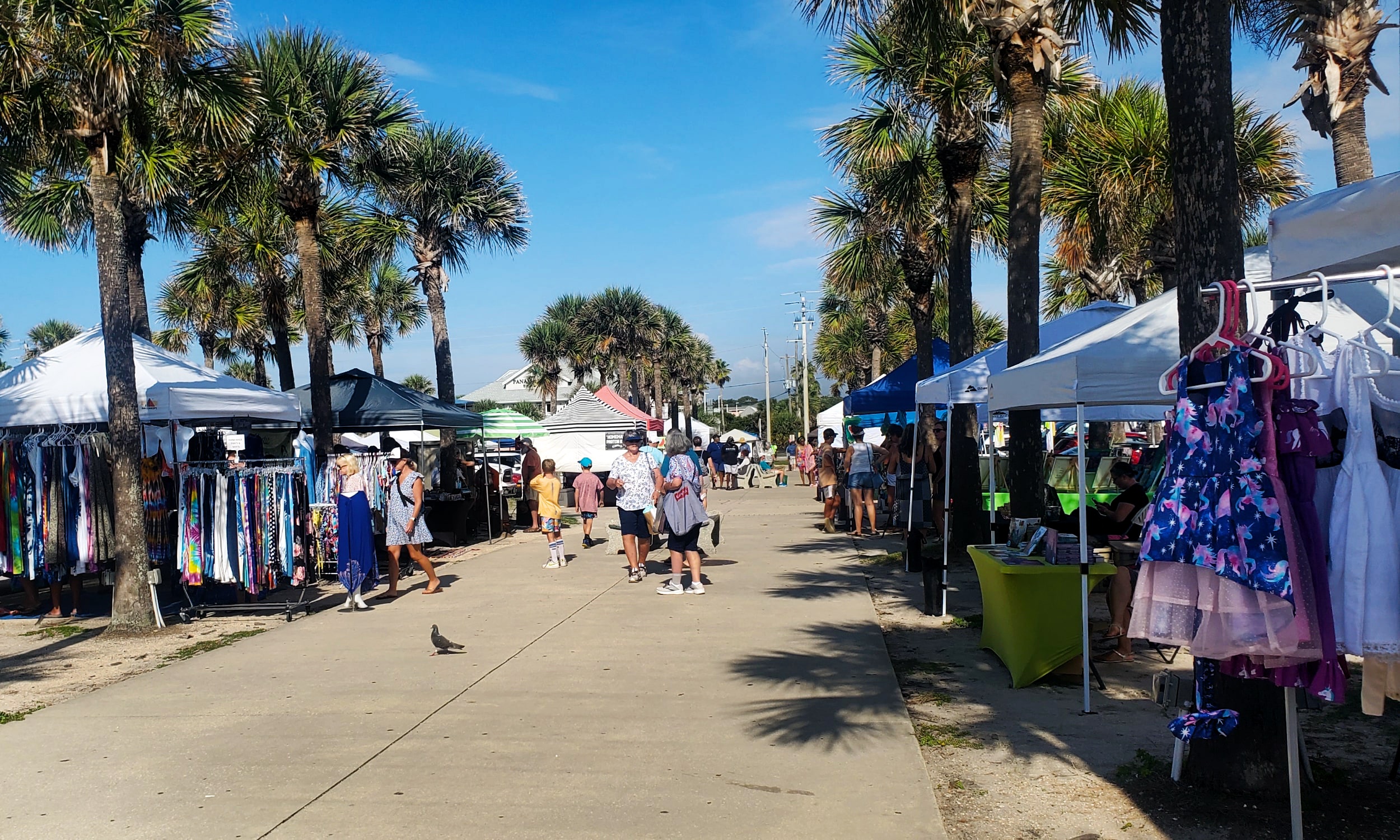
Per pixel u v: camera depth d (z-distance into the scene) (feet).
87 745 18.28
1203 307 15.39
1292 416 11.39
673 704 20.07
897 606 31.04
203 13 30.68
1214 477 11.45
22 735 19.08
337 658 25.41
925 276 55.93
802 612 30.07
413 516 35.42
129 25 28.19
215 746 17.93
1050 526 23.04
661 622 29.14
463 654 25.50
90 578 41.68
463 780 15.79
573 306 184.44
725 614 30.04
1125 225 52.06
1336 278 11.74
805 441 165.07
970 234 44.24
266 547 31.78
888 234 59.88
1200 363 12.27
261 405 38.70
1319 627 11.17
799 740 17.48
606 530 63.00
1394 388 12.12
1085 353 18.63
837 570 39.52
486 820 14.06
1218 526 11.28
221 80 32.22
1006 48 32.68
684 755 16.81
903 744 17.19
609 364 181.98
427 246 68.18
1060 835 13.12
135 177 33.73
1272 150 47.83
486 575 41.42
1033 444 31.81
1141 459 45.55
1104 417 44.62
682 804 14.55
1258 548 11.02
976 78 41.70
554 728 18.54
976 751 16.85
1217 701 13.96
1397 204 12.11
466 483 62.39
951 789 15.10
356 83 47.65
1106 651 23.53
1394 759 14.67
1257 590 10.99
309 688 22.25
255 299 88.53
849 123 49.06
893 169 52.54
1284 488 11.20
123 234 30.37
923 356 55.88
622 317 178.50
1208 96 15.42
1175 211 15.98
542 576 40.63
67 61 28.68
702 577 38.65
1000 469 51.93
